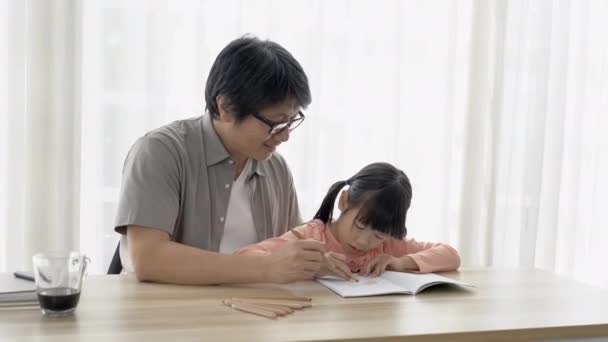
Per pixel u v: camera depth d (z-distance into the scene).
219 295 1.32
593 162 3.07
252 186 1.77
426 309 1.28
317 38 2.50
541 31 2.85
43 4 2.20
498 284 1.52
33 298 1.23
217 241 1.68
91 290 1.32
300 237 1.54
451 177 2.80
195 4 2.38
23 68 2.22
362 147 2.63
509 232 2.92
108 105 2.33
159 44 2.35
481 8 2.73
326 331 1.10
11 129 2.23
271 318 1.17
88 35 2.30
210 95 1.59
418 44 2.69
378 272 1.55
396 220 1.61
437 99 2.73
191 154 1.63
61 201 2.27
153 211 1.48
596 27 3.01
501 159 2.86
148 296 1.29
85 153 2.32
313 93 2.51
